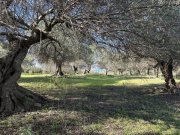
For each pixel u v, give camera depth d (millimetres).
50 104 17672
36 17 13719
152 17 14312
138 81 45281
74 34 15195
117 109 17016
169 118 15547
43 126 13062
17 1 11781
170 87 28844
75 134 12125
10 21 12617
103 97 22688
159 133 12641
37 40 16438
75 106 17266
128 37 15406
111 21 13961
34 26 14148
